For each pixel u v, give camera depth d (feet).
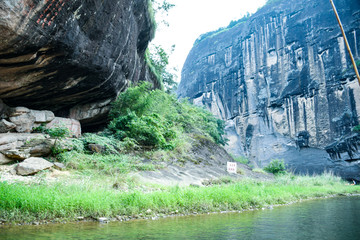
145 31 52.54
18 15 21.01
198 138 61.31
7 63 26.48
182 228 13.23
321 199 33.42
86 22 29.27
